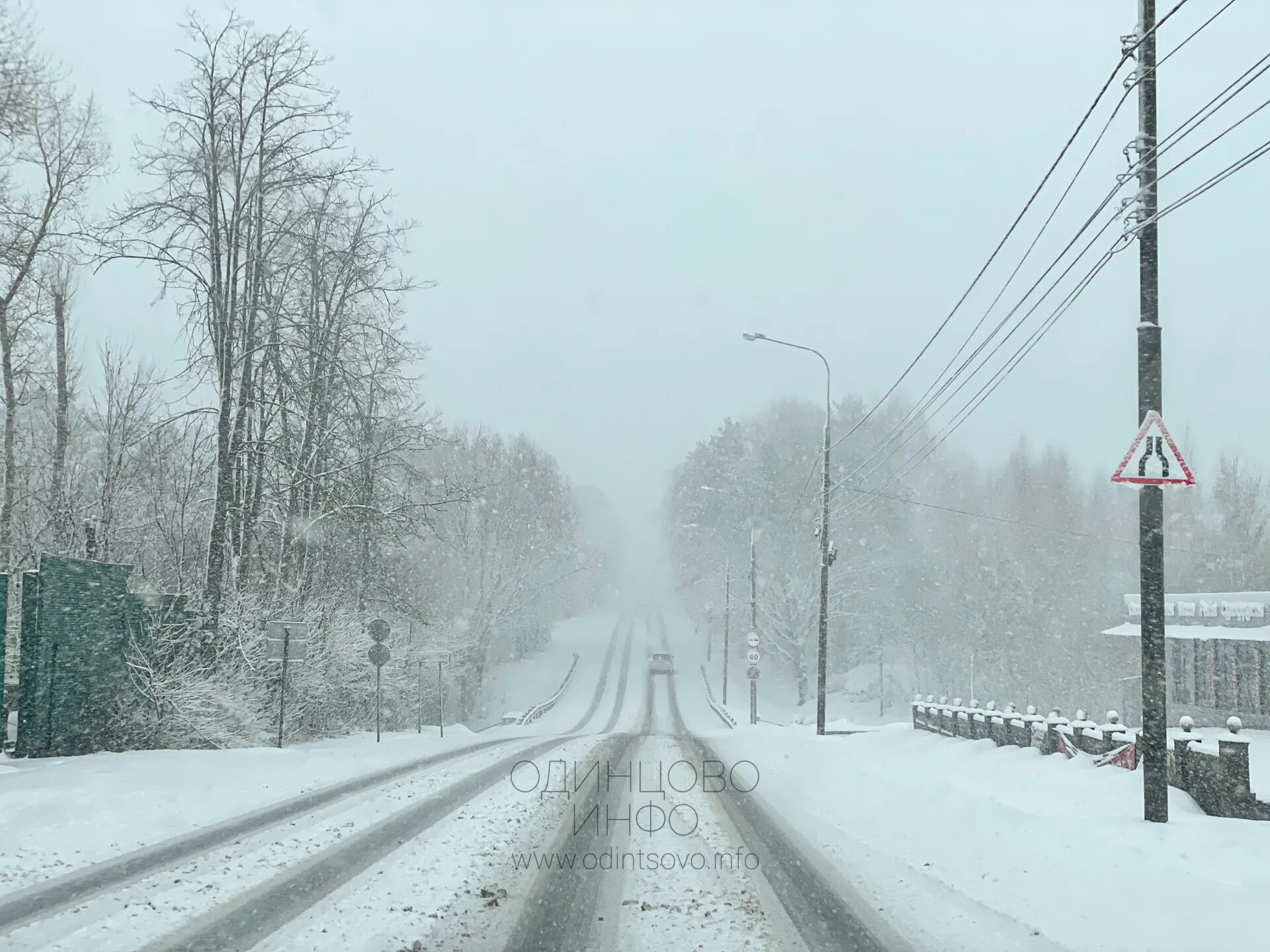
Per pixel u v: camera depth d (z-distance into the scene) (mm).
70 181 24906
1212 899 7266
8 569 23984
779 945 6523
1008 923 7164
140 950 6027
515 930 6738
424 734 31141
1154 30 10727
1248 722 25359
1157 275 10633
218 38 23641
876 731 27812
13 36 18938
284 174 24938
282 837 9875
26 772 13461
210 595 22438
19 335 26172
